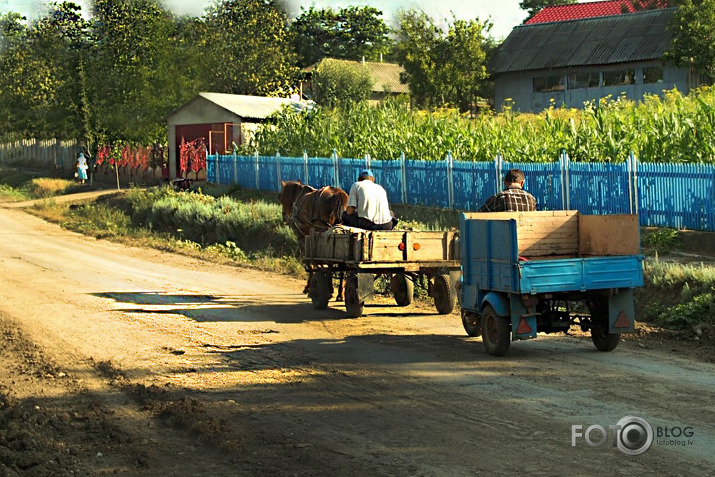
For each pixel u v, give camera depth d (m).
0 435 6.87
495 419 7.09
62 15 61.19
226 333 11.71
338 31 87.31
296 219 15.23
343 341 10.94
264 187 34.12
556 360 9.36
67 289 16.52
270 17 56.00
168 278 18.25
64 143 59.88
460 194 23.23
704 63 40.47
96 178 51.62
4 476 5.93
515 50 49.47
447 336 11.09
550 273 9.12
